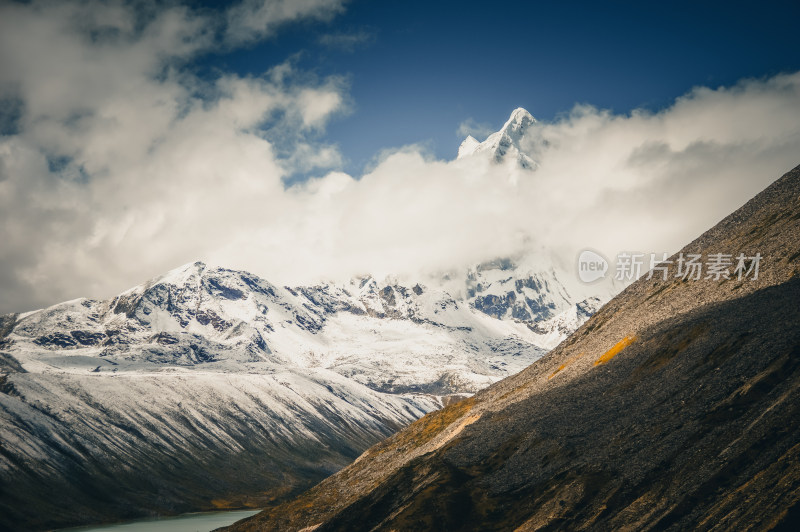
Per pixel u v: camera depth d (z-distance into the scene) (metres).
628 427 100.31
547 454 107.31
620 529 79.00
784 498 68.25
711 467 80.06
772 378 90.19
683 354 111.69
